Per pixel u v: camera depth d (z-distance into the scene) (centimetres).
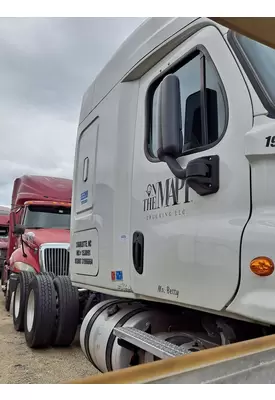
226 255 207
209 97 242
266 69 215
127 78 334
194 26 261
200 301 223
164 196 269
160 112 234
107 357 303
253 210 199
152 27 307
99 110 387
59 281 511
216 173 222
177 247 247
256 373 116
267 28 147
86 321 357
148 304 333
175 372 104
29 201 877
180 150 234
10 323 710
